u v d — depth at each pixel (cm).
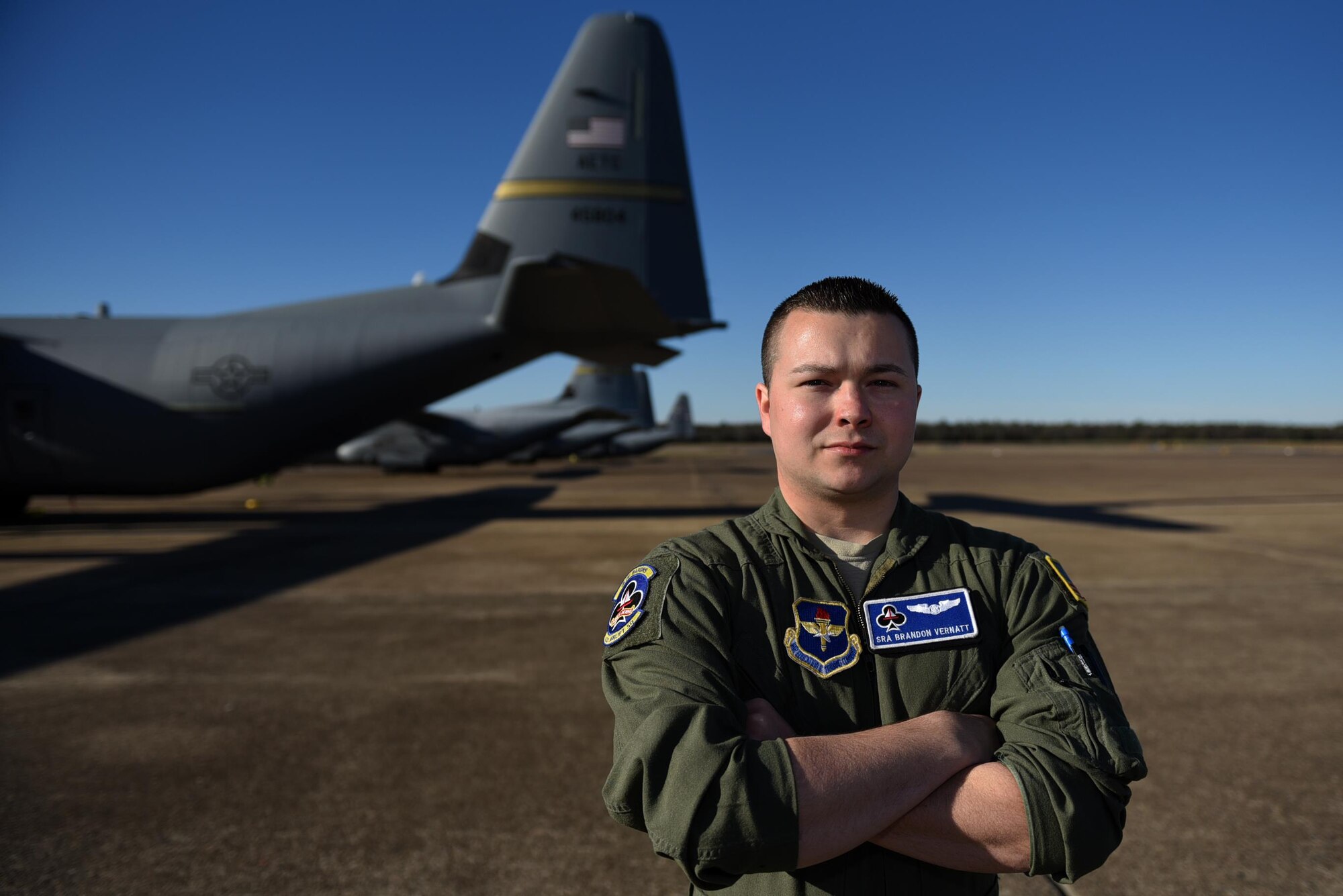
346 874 244
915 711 99
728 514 1382
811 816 82
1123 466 3406
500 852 258
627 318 1124
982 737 94
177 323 1136
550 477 2909
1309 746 340
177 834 269
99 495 1152
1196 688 418
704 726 88
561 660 479
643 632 102
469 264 1174
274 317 1145
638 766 87
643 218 1193
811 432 105
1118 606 618
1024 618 104
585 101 1189
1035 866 84
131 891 235
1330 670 450
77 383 1089
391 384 1134
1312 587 697
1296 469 3042
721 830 81
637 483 2428
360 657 484
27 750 340
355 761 329
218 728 367
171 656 486
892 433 104
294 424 1118
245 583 734
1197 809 285
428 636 536
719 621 103
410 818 280
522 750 341
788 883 98
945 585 107
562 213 1176
